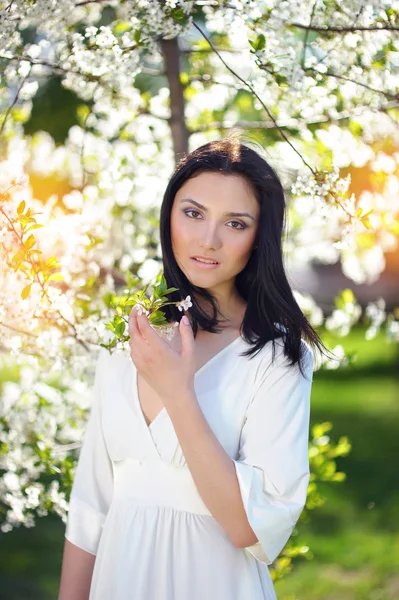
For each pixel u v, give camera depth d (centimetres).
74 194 262
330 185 193
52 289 197
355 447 768
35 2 187
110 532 170
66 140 295
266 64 190
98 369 181
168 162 291
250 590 163
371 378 1143
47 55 223
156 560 163
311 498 252
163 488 165
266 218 166
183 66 286
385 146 247
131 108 267
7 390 260
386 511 573
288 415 161
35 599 416
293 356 165
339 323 283
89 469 182
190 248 164
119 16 223
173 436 164
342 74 202
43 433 250
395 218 250
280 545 158
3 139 258
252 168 163
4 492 255
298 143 262
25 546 489
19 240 171
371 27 192
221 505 153
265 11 189
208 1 191
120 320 162
